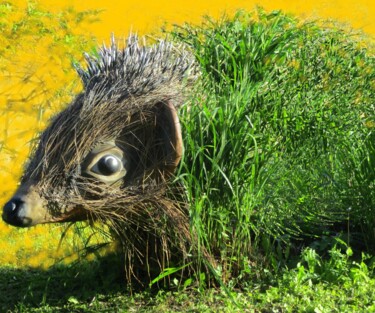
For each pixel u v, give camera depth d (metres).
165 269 9.73
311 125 10.79
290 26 11.84
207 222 9.81
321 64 11.41
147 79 9.66
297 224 11.02
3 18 14.08
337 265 10.34
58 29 14.66
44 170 9.13
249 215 9.86
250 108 10.22
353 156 10.99
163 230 9.63
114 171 9.30
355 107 11.38
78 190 9.19
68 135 9.30
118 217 9.46
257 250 10.33
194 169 9.60
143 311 9.70
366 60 11.75
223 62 10.88
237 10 13.09
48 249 12.58
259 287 10.09
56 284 10.84
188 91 9.86
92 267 10.83
